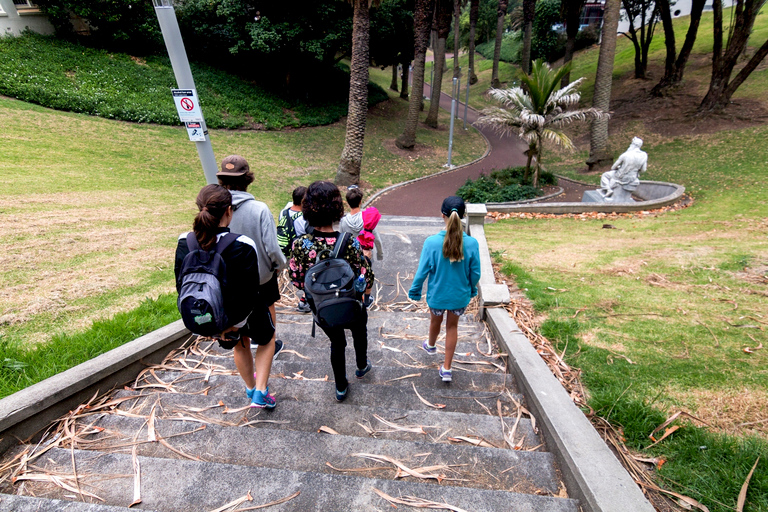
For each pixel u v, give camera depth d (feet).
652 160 54.95
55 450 7.66
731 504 6.37
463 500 6.45
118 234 23.85
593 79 98.63
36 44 58.49
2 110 46.29
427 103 120.88
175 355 11.86
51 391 8.39
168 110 60.44
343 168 54.60
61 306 14.73
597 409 8.66
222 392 9.99
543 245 24.35
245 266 7.35
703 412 8.43
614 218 34.06
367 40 49.32
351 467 7.47
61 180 33.86
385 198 56.29
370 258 15.28
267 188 48.96
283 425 8.80
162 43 71.87
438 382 10.85
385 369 11.39
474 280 10.31
